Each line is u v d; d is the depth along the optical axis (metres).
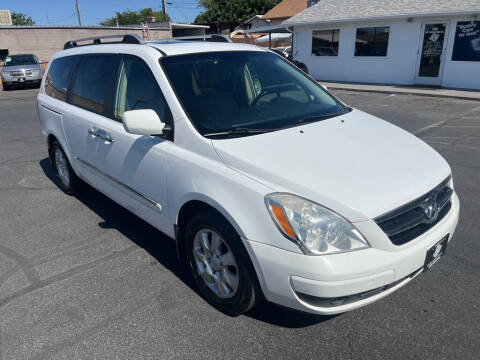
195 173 2.58
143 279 3.13
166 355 2.39
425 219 2.33
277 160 2.41
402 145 2.84
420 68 14.76
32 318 2.72
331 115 3.26
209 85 3.06
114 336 2.54
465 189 4.73
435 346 2.39
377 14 15.30
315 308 2.17
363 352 2.37
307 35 18.02
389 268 2.15
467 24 13.22
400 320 2.60
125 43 3.68
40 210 4.48
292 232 2.11
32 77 18.41
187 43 3.50
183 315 2.71
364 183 2.28
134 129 2.69
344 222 2.11
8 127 9.37
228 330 2.57
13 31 23.25
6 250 3.63
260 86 3.36
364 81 16.52
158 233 3.88
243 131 2.75
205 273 2.77
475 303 2.74
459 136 7.27
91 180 4.05
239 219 2.28
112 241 3.74
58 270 3.29
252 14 45.94
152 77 3.06
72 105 4.18
